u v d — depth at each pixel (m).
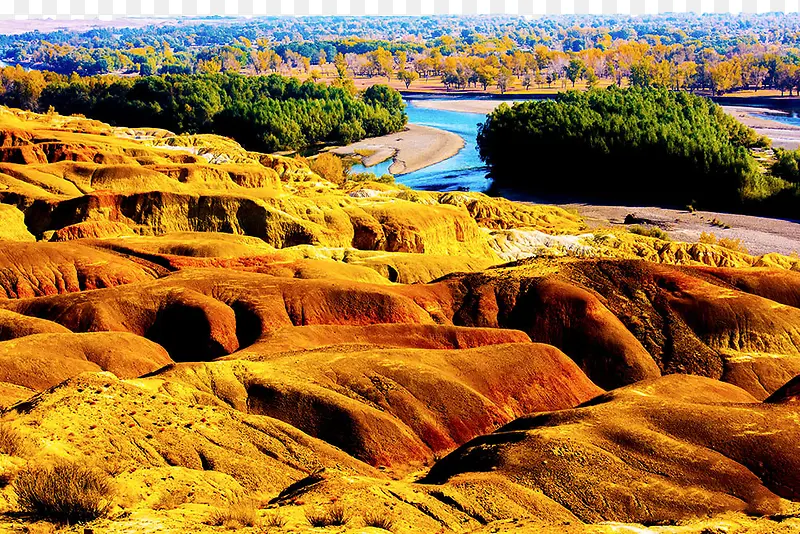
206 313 48.31
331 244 81.25
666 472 26.91
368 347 41.88
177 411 28.80
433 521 22.31
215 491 22.77
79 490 18.70
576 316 53.84
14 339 40.44
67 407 26.11
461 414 36.91
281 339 45.22
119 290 50.94
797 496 26.42
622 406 31.12
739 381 50.72
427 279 70.38
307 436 30.33
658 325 54.47
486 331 49.94
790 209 112.19
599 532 20.02
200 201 81.44
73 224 75.25
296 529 18.80
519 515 23.77
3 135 107.81
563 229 98.81
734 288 58.62
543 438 28.25
